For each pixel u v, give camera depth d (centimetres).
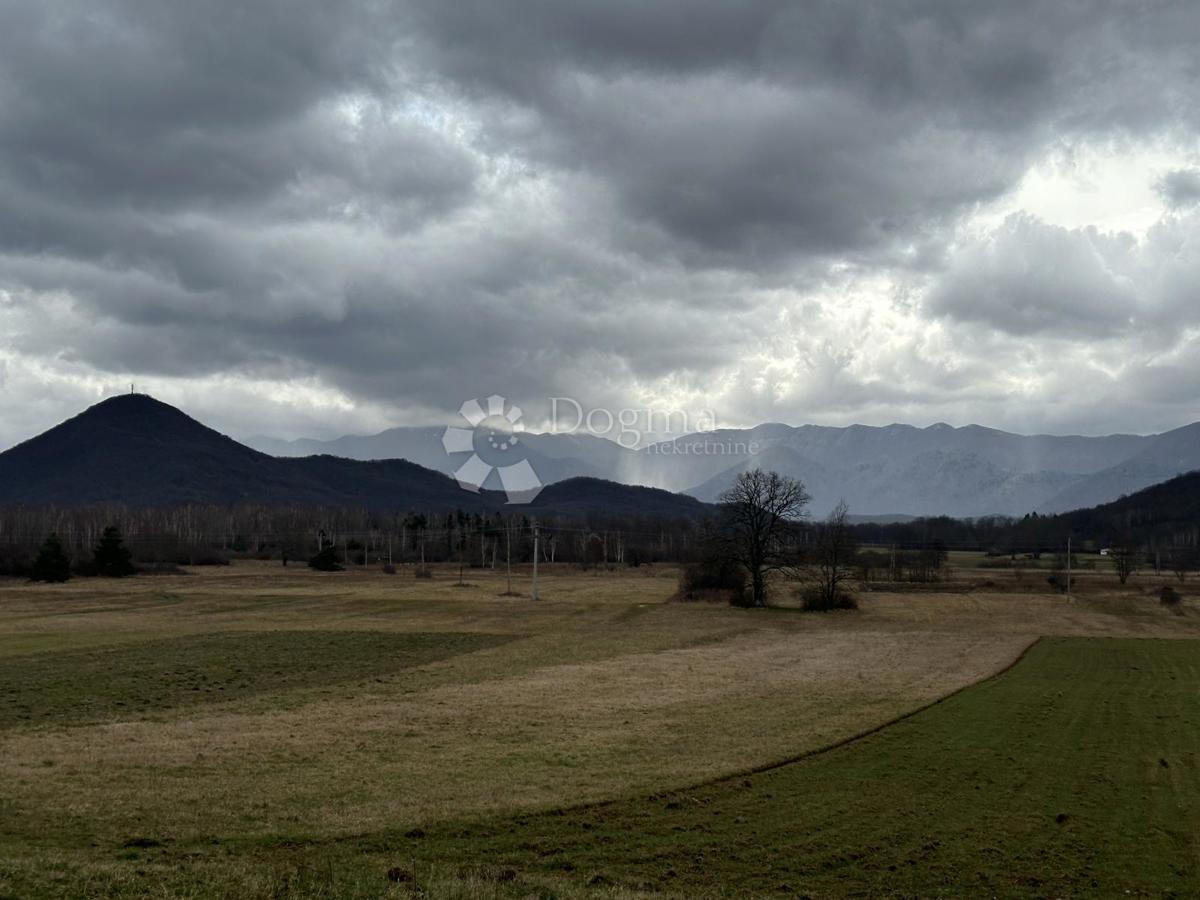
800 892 2050
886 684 5075
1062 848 2356
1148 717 4153
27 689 4700
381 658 6194
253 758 3080
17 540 18000
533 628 8469
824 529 14512
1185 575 14275
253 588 12756
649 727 3716
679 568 17038
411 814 2466
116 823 2320
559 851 2256
